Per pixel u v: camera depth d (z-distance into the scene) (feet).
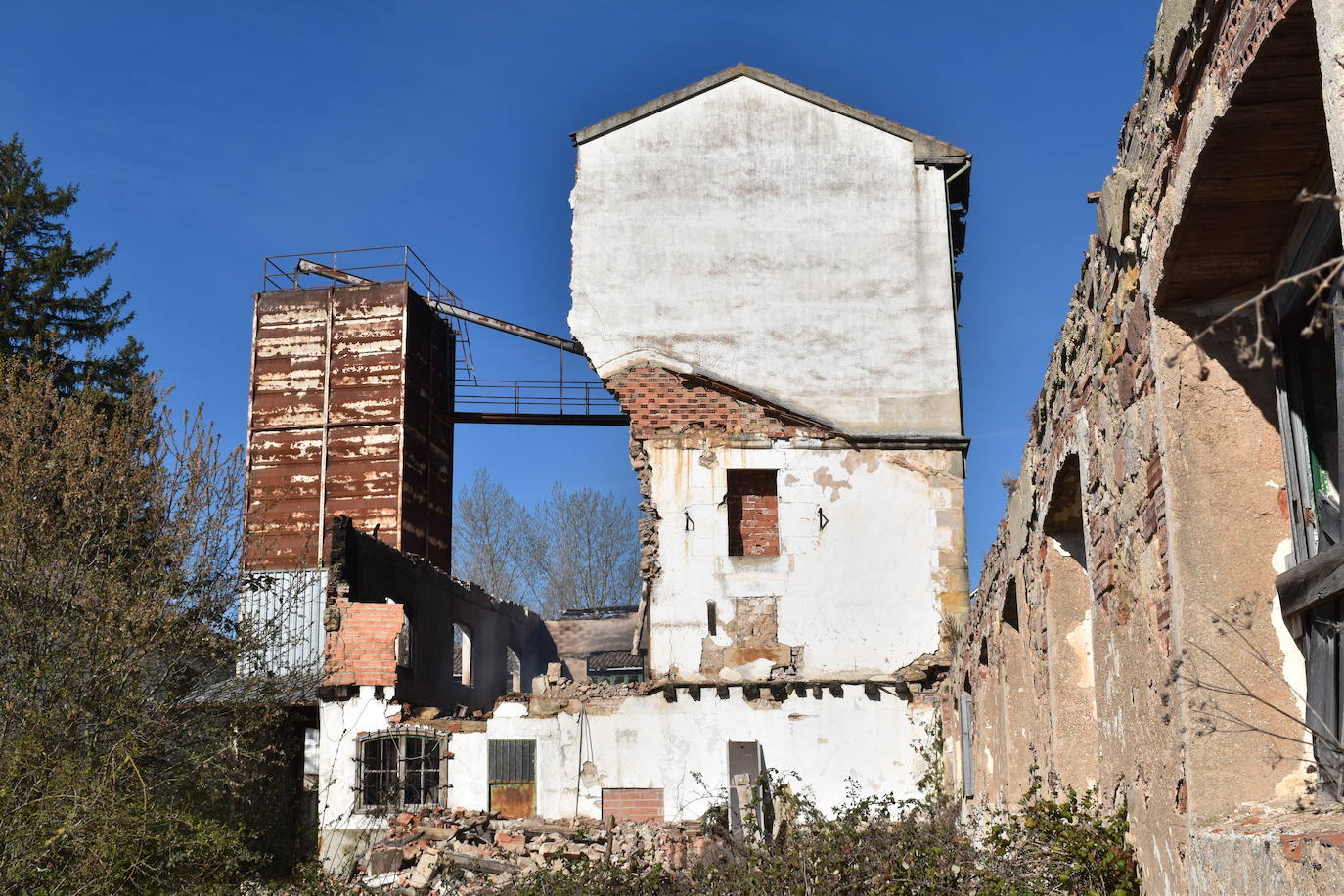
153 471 48.88
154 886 39.11
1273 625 16.65
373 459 82.84
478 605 90.43
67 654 42.29
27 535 44.60
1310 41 13.25
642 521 65.16
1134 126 18.43
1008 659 36.17
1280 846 13.51
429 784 61.41
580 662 99.86
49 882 34.40
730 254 69.56
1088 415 22.22
